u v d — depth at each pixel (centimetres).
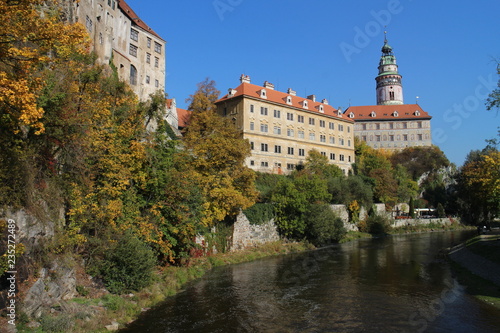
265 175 6200
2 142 1366
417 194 9450
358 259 3609
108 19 4419
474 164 7569
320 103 8131
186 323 1694
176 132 5253
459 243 4766
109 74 3662
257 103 6619
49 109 1653
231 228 3784
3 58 1123
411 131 10944
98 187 1994
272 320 1745
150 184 2522
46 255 1537
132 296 1944
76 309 1546
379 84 12181
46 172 1702
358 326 1666
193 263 2983
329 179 6228
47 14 1778
